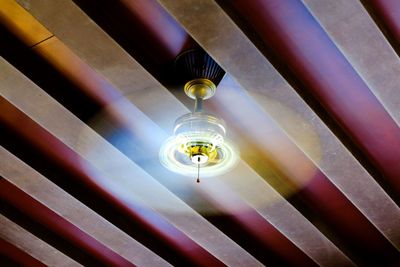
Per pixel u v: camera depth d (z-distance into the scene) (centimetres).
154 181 564
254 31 452
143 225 649
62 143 553
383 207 606
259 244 682
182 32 457
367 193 589
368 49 446
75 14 418
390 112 500
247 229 660
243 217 641
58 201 588
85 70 488
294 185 607
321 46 470
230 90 504
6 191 609
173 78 486
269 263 691
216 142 455
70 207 595
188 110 499
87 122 508
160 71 478
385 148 564
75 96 506
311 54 477
